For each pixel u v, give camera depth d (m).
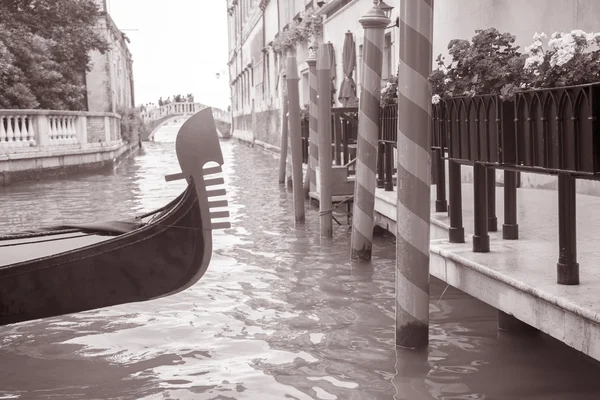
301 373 4.81
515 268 4.78
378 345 5.29
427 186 4.97
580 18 7.99
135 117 44.59
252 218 11.92
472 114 5.09
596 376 4.57
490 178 6.16
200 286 7.26
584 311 3.79
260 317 6.15
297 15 26.98
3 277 5.25
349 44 17.98
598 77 3.95
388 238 9.65
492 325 5.64
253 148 41.12
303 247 9.25
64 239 6.21
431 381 4.56
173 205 6.27
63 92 24.12
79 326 6.13
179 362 5.16
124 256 5.50
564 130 4.05
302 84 25.83
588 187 8.09
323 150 9.70
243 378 4.77
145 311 6.47
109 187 17.75
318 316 6.12
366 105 8.02
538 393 4.33
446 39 11.85
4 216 12.60
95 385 4.79
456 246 5.63
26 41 23.59
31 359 5.37
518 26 9.38
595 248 5.25
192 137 5.40
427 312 5.11
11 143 18.81
